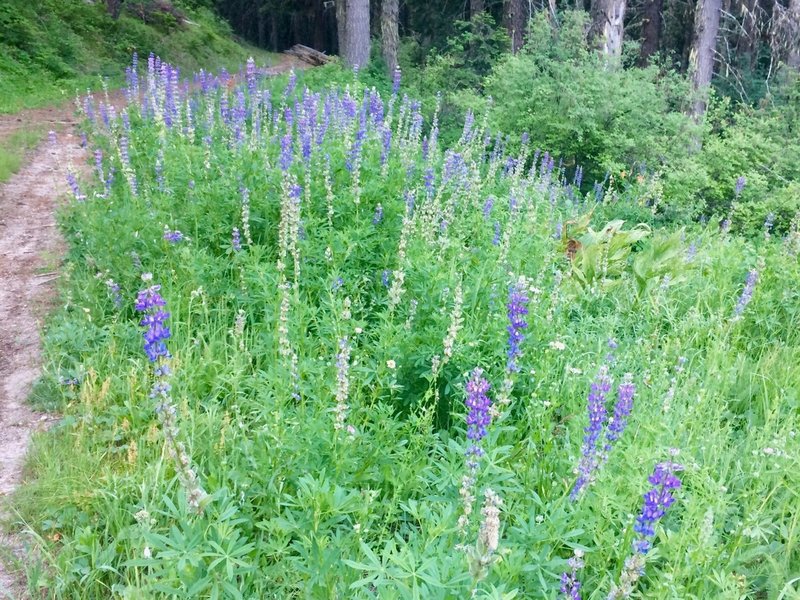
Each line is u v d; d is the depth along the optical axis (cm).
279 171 718
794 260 744
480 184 831
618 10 1580
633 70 1388
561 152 1292
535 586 321
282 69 2802
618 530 369
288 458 385
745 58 2267
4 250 816
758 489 381
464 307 541
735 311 636
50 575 357
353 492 346
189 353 510
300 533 329
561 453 414
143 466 423
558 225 740
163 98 1010
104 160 1030
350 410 420
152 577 328
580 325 614
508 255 640
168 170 820
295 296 529
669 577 310
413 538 357
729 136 1392
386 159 796
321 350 512
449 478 369
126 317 611
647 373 509
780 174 1238
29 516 396
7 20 2023
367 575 331
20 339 608
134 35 2570
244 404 477
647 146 1265
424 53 2466
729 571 350
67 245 823
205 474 402
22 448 466
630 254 823
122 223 700
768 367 574
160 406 291
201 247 689
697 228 1036
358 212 691
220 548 296
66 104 1764
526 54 1426
